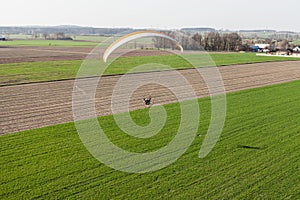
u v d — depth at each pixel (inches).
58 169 562.6
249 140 729.6
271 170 578.2
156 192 496.1
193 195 490.0
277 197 489.7
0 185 505.0
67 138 711.1
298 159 628.1
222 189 509.4
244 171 572.4
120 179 534.6
